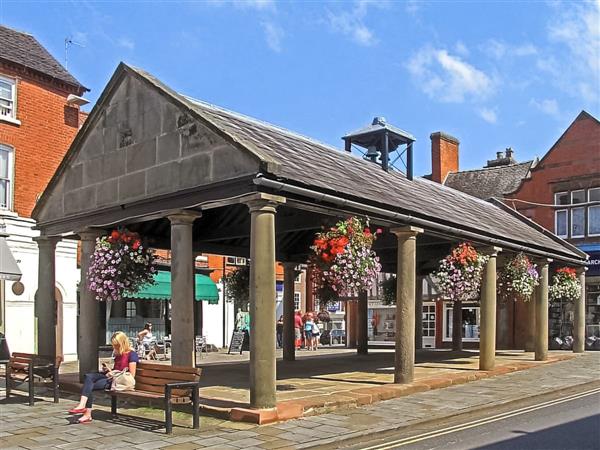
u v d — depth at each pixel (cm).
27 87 1938
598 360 1836
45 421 903
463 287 1375
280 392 1096
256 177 875
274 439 780
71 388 1175
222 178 930
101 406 1020
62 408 1015
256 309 899
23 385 1274
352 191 1020
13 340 1825
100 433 820
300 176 937
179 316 985
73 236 1309
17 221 1852
